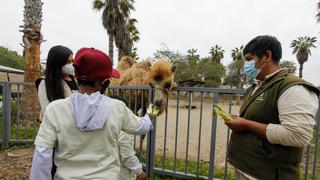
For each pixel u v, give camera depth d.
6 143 6.88
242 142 2.39
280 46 2.33
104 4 25.14
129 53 26.97
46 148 1.87
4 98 6.85
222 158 6.61
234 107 5.84
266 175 2.23
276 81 2.22
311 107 2.05
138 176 2.89
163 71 5.21
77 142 1.89
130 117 2.14
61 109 1.92
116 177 2.01
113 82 7.00
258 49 2.32
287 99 2.09
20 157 6.06
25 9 9.61
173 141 8.80
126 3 25.05
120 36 25.66
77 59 1.98
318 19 18.52
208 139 9.41
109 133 1.96
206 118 16.83
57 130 1.89
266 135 2.15
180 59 36.22
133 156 2.73
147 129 2.29
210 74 40.72
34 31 9.62
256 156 2.28
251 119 2.35
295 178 2.21
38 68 9.82
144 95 5.52
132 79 6.56
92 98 1.92
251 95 2.48
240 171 2.41
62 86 2.66
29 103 8.73
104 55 2.04
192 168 5.58
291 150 2.18
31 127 8.62
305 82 2.12
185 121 15.03
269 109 2.23
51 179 1.93
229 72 46.38
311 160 6.29
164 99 5.11
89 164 1.92
